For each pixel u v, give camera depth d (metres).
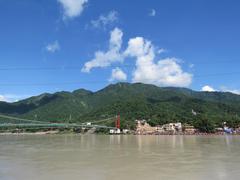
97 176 42.16
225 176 41.34
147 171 45.78
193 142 121.12
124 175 42.72
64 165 52.81
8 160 60.91
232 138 163.38
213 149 83.62
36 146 103.31
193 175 42.25
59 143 122.50
